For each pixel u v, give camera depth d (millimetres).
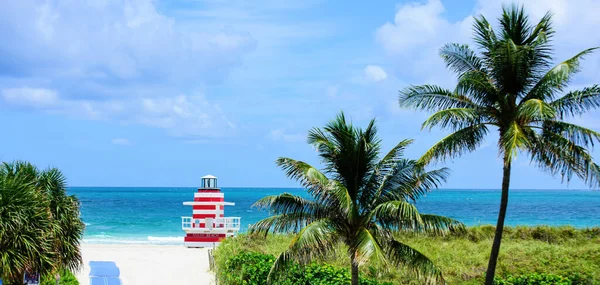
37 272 23219
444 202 136875
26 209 22281
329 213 21484
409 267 21422
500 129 23062
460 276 29656
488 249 32844
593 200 146625
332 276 25406
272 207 21547
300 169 20969
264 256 28516
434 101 23875
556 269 29734
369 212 21453
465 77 22812
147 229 79625
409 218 19688
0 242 21562
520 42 23750
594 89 22000
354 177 22062
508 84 22656
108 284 27281
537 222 89812
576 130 21922
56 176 25391
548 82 22047
